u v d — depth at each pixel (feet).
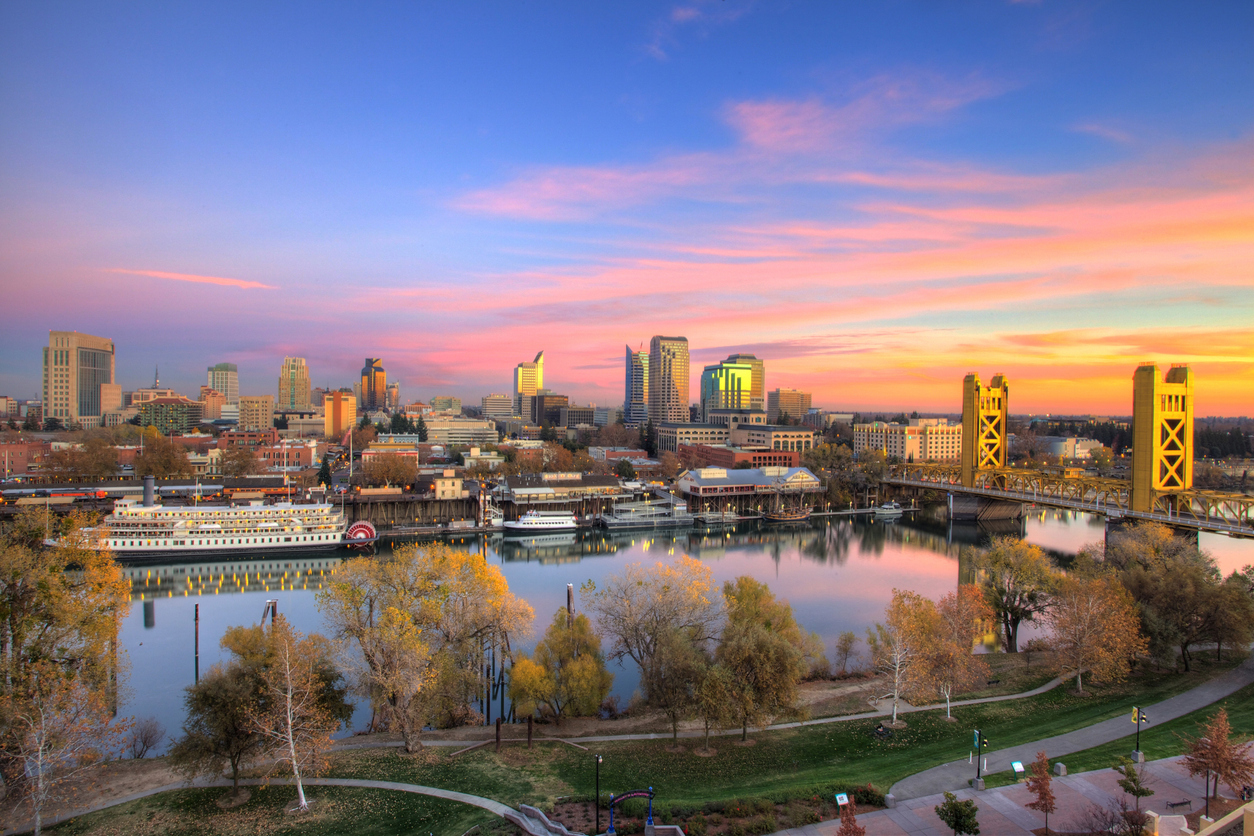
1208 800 158.61
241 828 173.99
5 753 173.27
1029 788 154.81
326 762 200.54
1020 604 342.64
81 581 253.65
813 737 229.04
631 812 173.47
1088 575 351.25
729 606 298.35
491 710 295.07
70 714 190.80
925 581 522.06
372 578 268.62
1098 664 255.50
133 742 238.27
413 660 226.17
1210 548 640.58
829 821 163.94
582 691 252.42
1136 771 178.91
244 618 422.00
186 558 584.81
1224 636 274.36
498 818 175.73
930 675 245.86
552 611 427.74
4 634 221.46
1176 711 235.20
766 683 220.84
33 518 357.00
